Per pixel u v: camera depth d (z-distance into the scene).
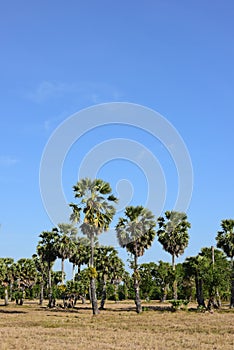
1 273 89.31
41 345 28.81
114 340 32.62
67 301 84.44
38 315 60.06
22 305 88.31
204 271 62.25
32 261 94.44
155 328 41.16
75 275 80.25
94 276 60.12
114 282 79.25
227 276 63.91
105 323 46.66
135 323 46.25
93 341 31.84
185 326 42.09
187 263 64.44
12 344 29.12
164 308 67.75
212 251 67.44
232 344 30.61
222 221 66.75
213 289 61.28
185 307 62.91
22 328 41.34
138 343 30.89
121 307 76.12
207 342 31.55
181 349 28.05
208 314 56.16
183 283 71.94
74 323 47.00
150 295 90.62
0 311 68.94
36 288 115.06
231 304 65.25
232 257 65.75
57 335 35.66
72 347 28.12
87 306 81.81
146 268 84.62
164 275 85.19
